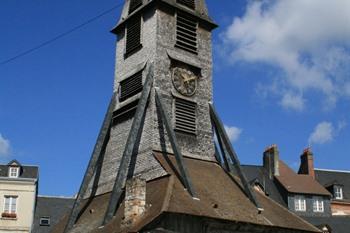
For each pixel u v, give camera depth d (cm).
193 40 3431
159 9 3319
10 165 4931
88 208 3128
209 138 3294
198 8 3528
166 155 3005
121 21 3562
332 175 6612
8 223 4666
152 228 2288
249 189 2969
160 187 2678
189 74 3331
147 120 3084
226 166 3228
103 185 3244
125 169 2814
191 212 2419
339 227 4894
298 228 2845
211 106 3359
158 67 3192
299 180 5856
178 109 3192
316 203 5691
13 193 4772
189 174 2781
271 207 3048
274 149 6016
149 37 3291
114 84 3500
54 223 4847
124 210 2583
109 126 3341
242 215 2678
